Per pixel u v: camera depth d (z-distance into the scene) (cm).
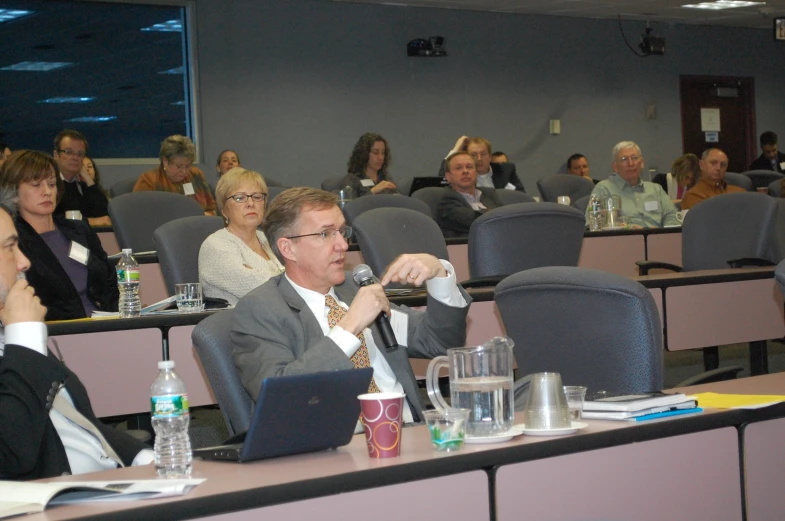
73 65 888
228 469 156
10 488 144
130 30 909
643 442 165
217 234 379
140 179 683
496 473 152
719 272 369
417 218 409
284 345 217
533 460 155
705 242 485
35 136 877
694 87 1225
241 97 954
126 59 909
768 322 364
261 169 966
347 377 163
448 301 238
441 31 1059
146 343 308
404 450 162
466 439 162
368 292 210
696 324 350
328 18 995
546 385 168
